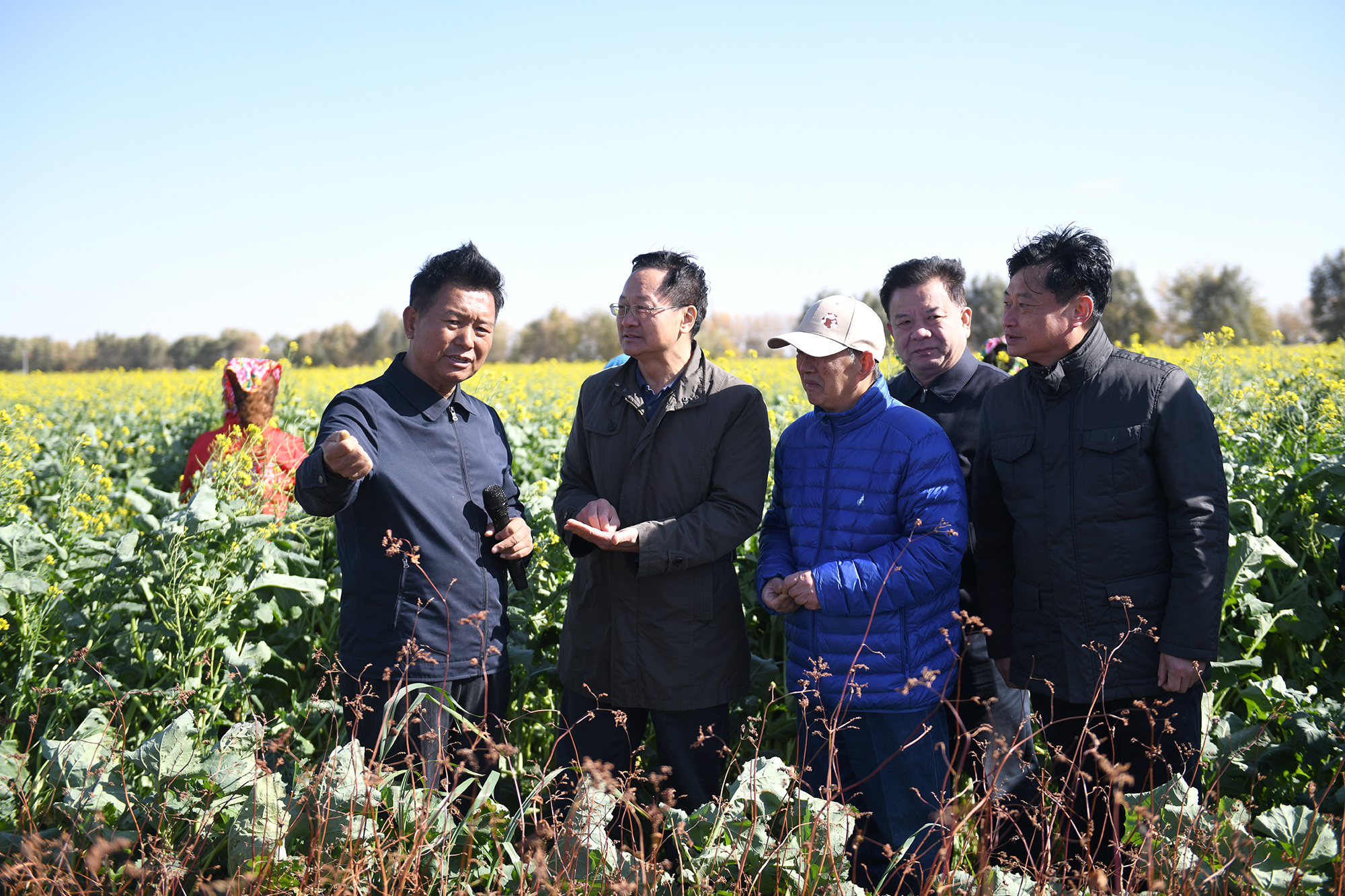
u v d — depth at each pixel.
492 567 2.82
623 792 2.27
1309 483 4.04
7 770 2.57
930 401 3.25
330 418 2.61
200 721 2.93
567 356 64.56
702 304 2.95
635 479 2.92
